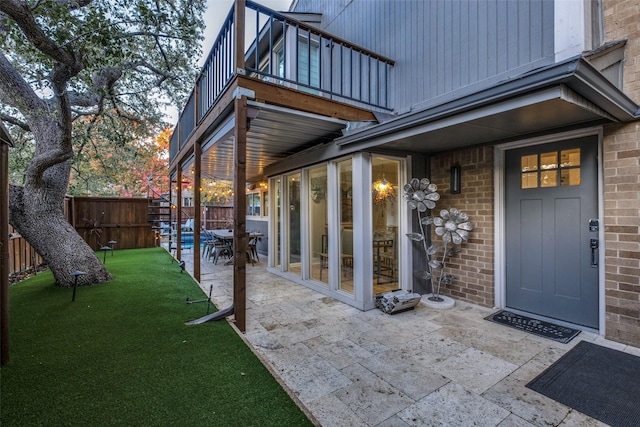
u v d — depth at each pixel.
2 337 2.31
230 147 4.98
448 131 3.23
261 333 3.19
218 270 6.48
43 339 2.78
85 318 3.32
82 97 4.70
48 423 1.69
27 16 2.35
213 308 3.79
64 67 3.35
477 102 2.53
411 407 2.01
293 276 5.68
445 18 4.04
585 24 2.83
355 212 4.06
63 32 2.71
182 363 2.39
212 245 8.53
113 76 4.68
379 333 3.18
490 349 2.80
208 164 6.96
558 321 3.38
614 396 2.10
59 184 4.65
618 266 2.88
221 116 3.73
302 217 5.39
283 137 4.52
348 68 5.74
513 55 3.34
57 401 1.89
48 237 4.49
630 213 2.80
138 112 6.42
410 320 3.54
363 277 3.94
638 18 2.75
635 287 2.78
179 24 3.37
